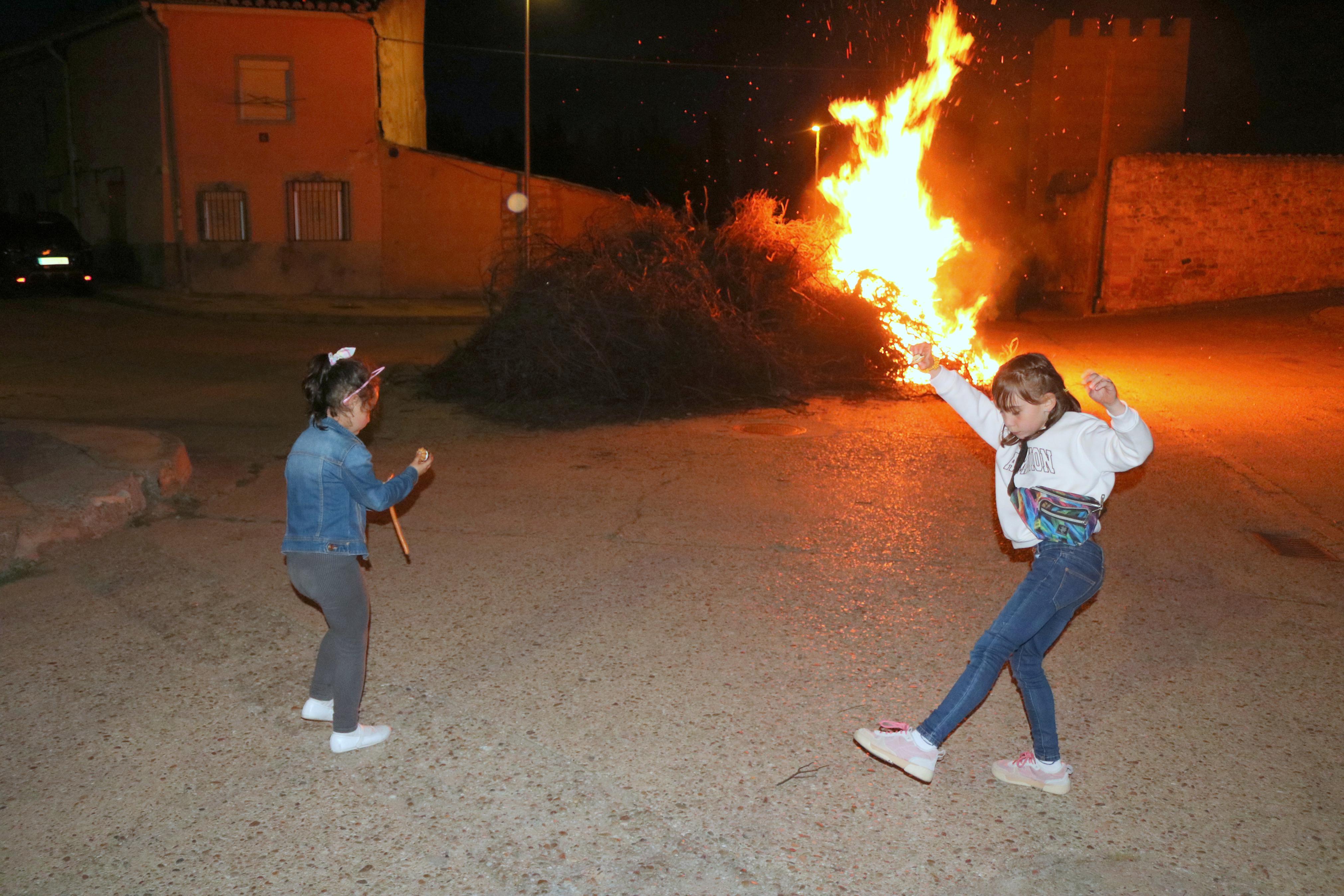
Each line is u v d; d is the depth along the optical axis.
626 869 3.18
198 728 4.05
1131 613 5.28
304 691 4.39
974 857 3.25
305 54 22.83
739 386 11.28
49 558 6.00
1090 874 3.17
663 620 5.17
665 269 11.92
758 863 3.22
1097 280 21.78
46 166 27.30
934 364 3.68
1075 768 3.77
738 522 6.91
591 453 8.97
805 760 3.83
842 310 12.59
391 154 23.64
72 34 24.28
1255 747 3.92
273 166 23.11
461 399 11.38
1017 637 3.38
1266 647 4.86
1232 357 14.70
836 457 8.80
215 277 23.14
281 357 14.98
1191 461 8.55
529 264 12.43
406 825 3.41
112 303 21.02
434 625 5.09
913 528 6.79
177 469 7.40
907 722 4.12
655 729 4.05
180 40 22.08
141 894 3.06
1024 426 3.43
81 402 11.17
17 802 3.53
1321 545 6.43
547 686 4.43
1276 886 3.12
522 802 3.54
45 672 4.53
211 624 5.10
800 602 5.43
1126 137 24.22
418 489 7.71
